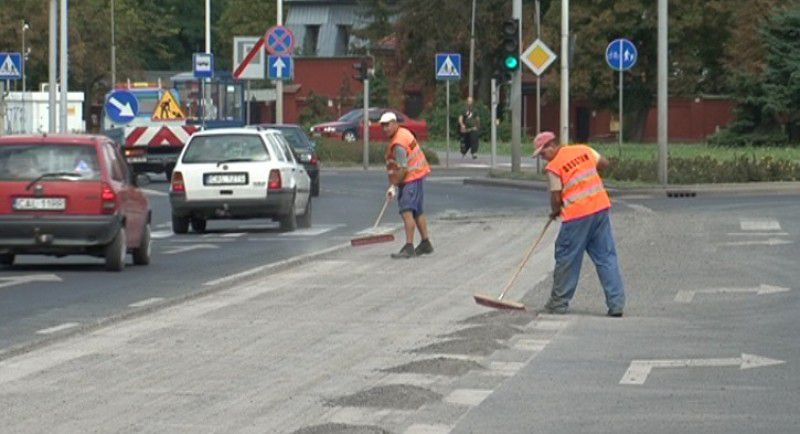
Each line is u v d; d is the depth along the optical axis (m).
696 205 79.38
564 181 39.03
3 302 42.88
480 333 35.25
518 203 87.00
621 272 49.09
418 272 49.81
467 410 26.55
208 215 68.19
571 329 36.75
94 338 35.56
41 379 29.84
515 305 40.03
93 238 50.47
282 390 28.50
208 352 33.34
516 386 28.95
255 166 67.94
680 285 45.50
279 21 131.88
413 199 54.78
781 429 24.64
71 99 157.88
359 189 105.06
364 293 44.31
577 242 39.06
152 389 28.66
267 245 62.56
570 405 26.98
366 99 134.38
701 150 152.12
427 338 35.25
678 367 31.08
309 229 71.44
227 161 68.06
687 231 63.19
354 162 144.12
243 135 68.94
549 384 29.14
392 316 39.22
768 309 40.16
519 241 60.59
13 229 50.22
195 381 29.55
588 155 39.19
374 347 33.97
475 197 93.12
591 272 48.84
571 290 39.47
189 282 48.16
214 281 48.31
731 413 26.08
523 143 192.25
